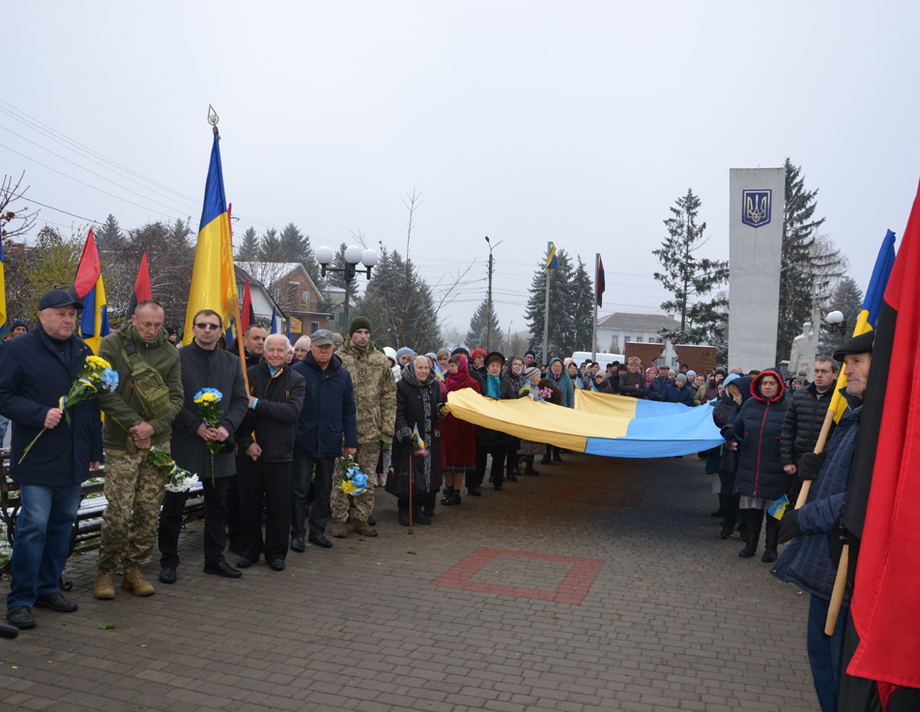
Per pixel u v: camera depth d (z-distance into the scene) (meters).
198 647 4.70
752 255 21.48
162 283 39.31
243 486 6.56
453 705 4.06
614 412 14.58
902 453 2.45
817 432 6.89
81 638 4.74
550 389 13.57
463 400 9.70
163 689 4.09
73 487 5.06
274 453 6.48
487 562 7.15
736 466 8.48
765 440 7.70
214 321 5.98
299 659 4.60
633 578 6.84
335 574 6.52
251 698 4.04
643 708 4.12
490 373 11.55
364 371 8.01
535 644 5.04
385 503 10.12
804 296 49.19
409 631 5.18
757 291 21.45
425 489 8.55
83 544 6.81
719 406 9.91
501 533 8.50
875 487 2.49
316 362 7.35
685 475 14.21
